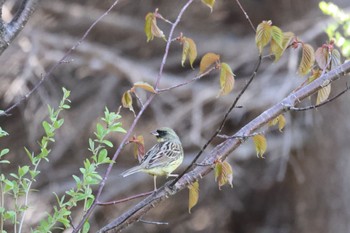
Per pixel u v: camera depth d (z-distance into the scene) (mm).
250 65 18422
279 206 21453
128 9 19422
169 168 7621
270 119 6477
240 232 21844
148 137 18516
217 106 17719
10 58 17781
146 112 18672
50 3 18531
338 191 18484
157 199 6211
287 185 20734
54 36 18062
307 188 18844
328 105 17750
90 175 5918
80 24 18906
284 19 18766
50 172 18156
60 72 18500
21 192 6020
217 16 19641
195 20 19594
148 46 19422
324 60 6426
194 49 6488
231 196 21141
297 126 18438
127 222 6273
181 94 18016
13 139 18219
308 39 16250
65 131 18328
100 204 6094
